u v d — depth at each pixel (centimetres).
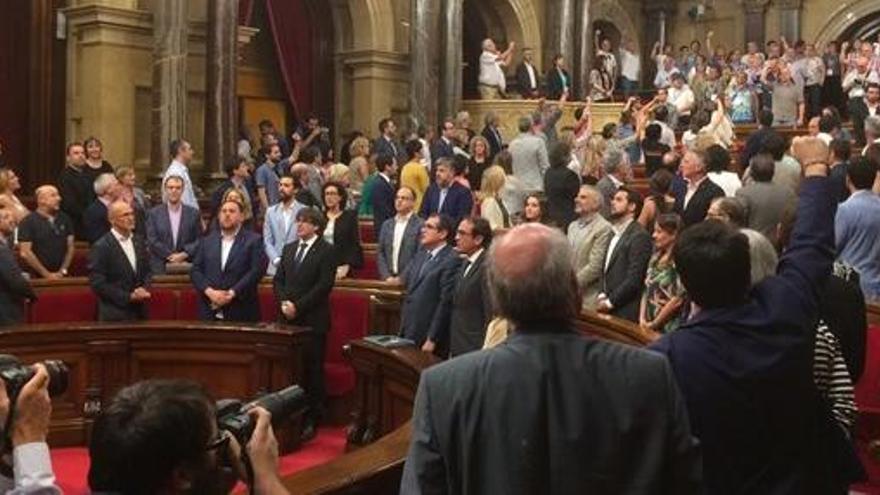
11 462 210
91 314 788
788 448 247
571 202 900
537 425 197
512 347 206
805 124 1541
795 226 270
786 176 718
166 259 841
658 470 197
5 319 683
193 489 178
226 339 672
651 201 720
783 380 242
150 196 1234
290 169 1064
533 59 1842
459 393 203
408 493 203
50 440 661
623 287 602
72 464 630
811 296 254
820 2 2047
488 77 1667
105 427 175
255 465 204
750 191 603
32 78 1305
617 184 903
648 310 561
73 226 967
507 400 200
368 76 1617
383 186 1022
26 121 1306
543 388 200
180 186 854
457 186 912
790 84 1562
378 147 1288
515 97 1695
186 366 679
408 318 650
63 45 1332
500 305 211
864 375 496
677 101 1541
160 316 794
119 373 676
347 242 832
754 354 241
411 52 1595
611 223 649
